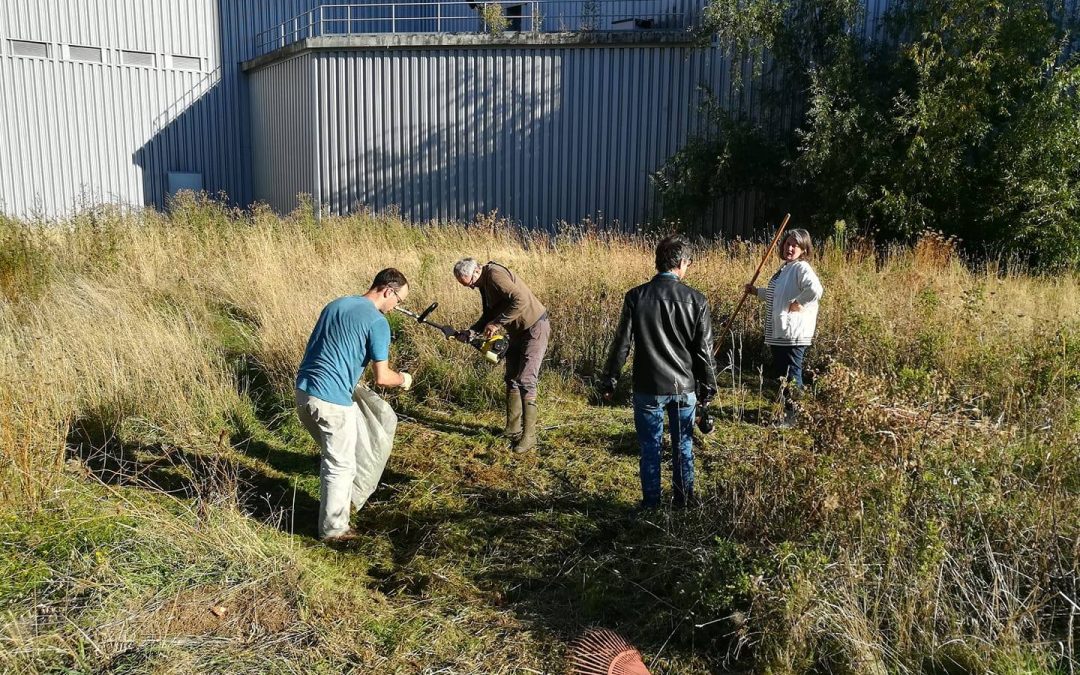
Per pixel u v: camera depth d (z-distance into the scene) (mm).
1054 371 5598
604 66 16359
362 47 17062
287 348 6910
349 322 4375
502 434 6098
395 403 6668
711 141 15156
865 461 3857
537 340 5672
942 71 12984
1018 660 3088
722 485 4391
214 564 3906
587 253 10523
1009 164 12836
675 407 4363
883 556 3516
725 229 15883
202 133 21703
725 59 15766
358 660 3367
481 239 12648
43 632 3275
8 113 19109
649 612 3688
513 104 16766
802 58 14609
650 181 16469
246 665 3240
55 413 4949
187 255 10375
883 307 7766
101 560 3719
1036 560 3490
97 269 9250
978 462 4016
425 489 5062
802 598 3289
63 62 19641
